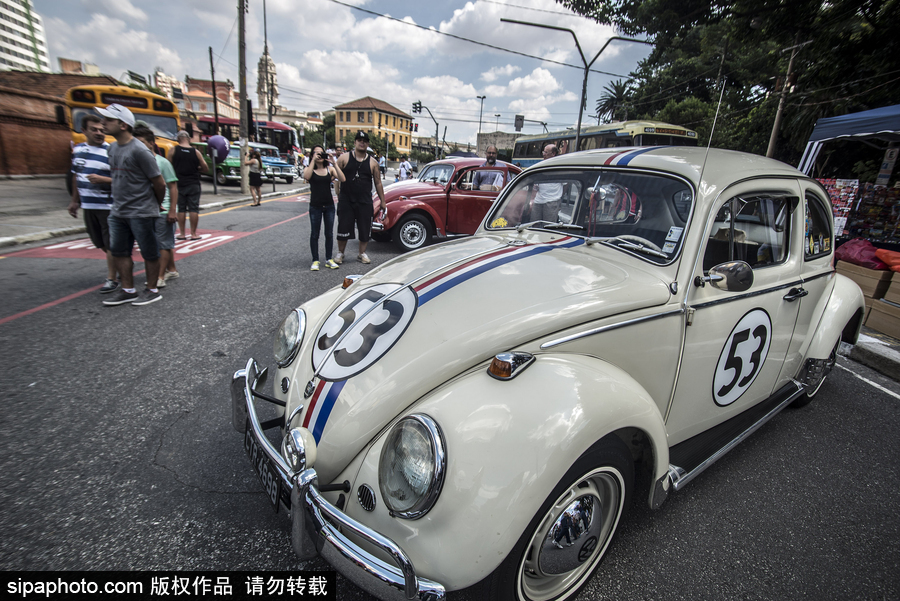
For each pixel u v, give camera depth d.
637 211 2.30
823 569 2.03
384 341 1.78
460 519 1.32
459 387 1.54
